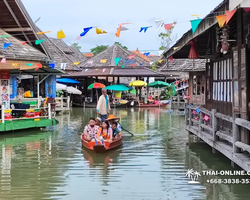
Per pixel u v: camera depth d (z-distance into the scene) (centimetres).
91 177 740
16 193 639
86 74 3075
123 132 1424
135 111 2628
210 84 1153
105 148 978
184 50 1273
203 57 1227
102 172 779
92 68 3155
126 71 3092
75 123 1744
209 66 1202
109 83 3547
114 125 1109
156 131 1449
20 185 687
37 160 900
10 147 1077
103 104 1297
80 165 847
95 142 1000
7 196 623
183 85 3122
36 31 1452
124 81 4172
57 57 2311
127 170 796
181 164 848
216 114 880
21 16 1407
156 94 3694
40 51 1509
